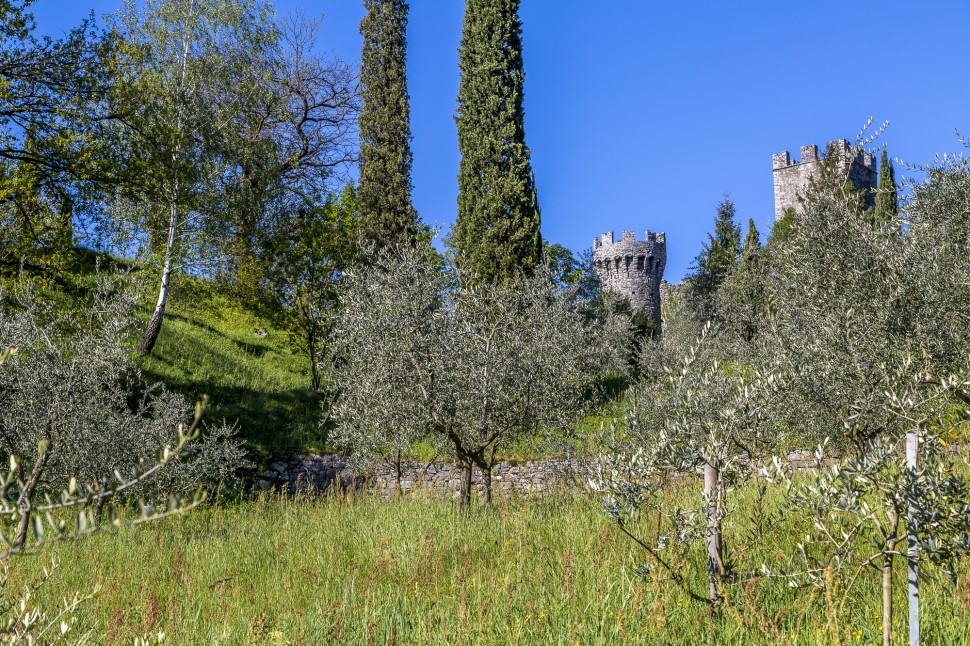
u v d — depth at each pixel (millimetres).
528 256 27156
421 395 12328
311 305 25844
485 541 8688
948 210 10367
